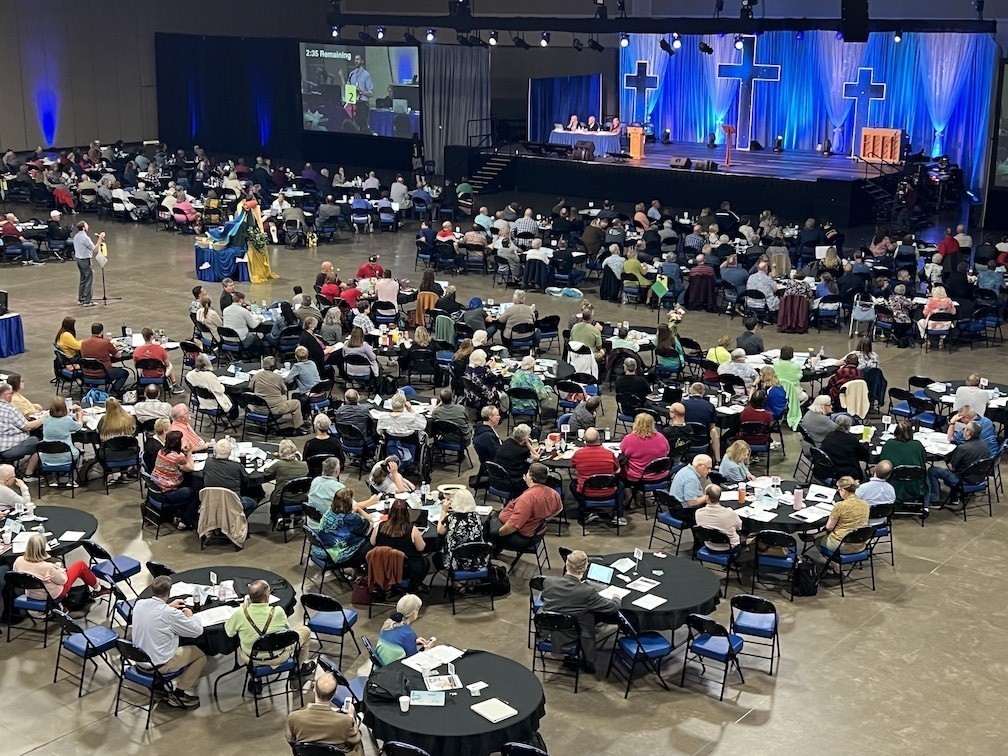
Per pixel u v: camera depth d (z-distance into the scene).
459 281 28.61
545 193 40.41
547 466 15.09
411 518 13.32
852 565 14.23
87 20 45.81
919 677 11.74
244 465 14.96
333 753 9.25
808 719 10.99
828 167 37.94
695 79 43.91
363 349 19.39
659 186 37.56
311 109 45.28
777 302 24.56
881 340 23.75
